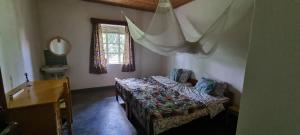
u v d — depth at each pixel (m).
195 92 3.36
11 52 2.30
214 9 3.44
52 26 4.20
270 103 0.47
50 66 4.14
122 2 4.46
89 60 4.74
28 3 3.29
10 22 2.35
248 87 0.54
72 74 4.58
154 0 4.24
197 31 3.86
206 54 3.57
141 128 2.81
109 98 4.22
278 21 0.43
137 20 5.16
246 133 0.56
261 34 0.48
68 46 4.42
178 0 4.10
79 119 3.07
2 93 1.17
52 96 2.01
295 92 0.41
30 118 1.76
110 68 5.04
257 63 0.50
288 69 0.42
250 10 2.75
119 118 3.15
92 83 4.86
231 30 3.11
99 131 2.70
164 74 5.69
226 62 3.30
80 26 4.49
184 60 4.62
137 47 5.30
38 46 3.91
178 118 2.40
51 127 1.84
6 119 1.20
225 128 2.80
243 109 0.56
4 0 2.20
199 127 2.70
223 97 3.08
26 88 2.33
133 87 3.50
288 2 0.40
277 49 0.44
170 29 3.33
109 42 4.97
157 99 2.85
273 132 0.47
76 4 4.36
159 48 3.75
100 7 4.62
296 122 0.41
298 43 0.39
